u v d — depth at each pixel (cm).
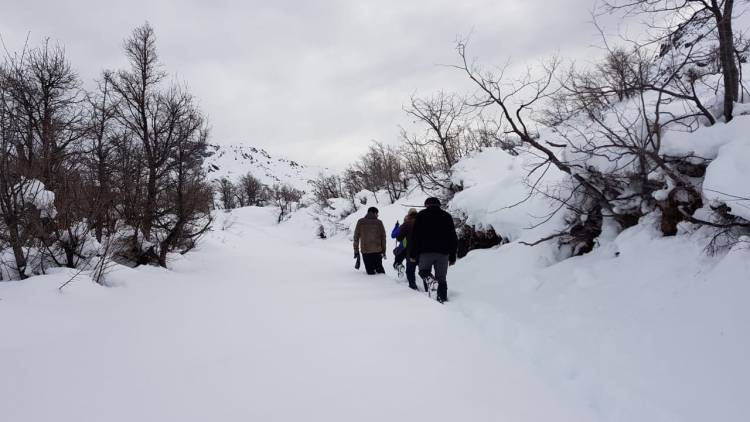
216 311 511
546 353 372
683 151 457
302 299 583
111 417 249
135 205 832
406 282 755
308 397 278
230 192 8050
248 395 280
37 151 640
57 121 776
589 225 616
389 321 455
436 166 2108
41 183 595
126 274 680
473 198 916
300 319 471
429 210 607
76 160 706
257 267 1020
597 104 552
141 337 402
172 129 952
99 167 764
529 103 555
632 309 390
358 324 446
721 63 504
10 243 576
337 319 468
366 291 639
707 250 393
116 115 925
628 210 555
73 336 403
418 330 421
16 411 255
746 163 383
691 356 305
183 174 930
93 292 551
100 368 323
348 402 271
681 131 472
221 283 740
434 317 468
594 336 376
